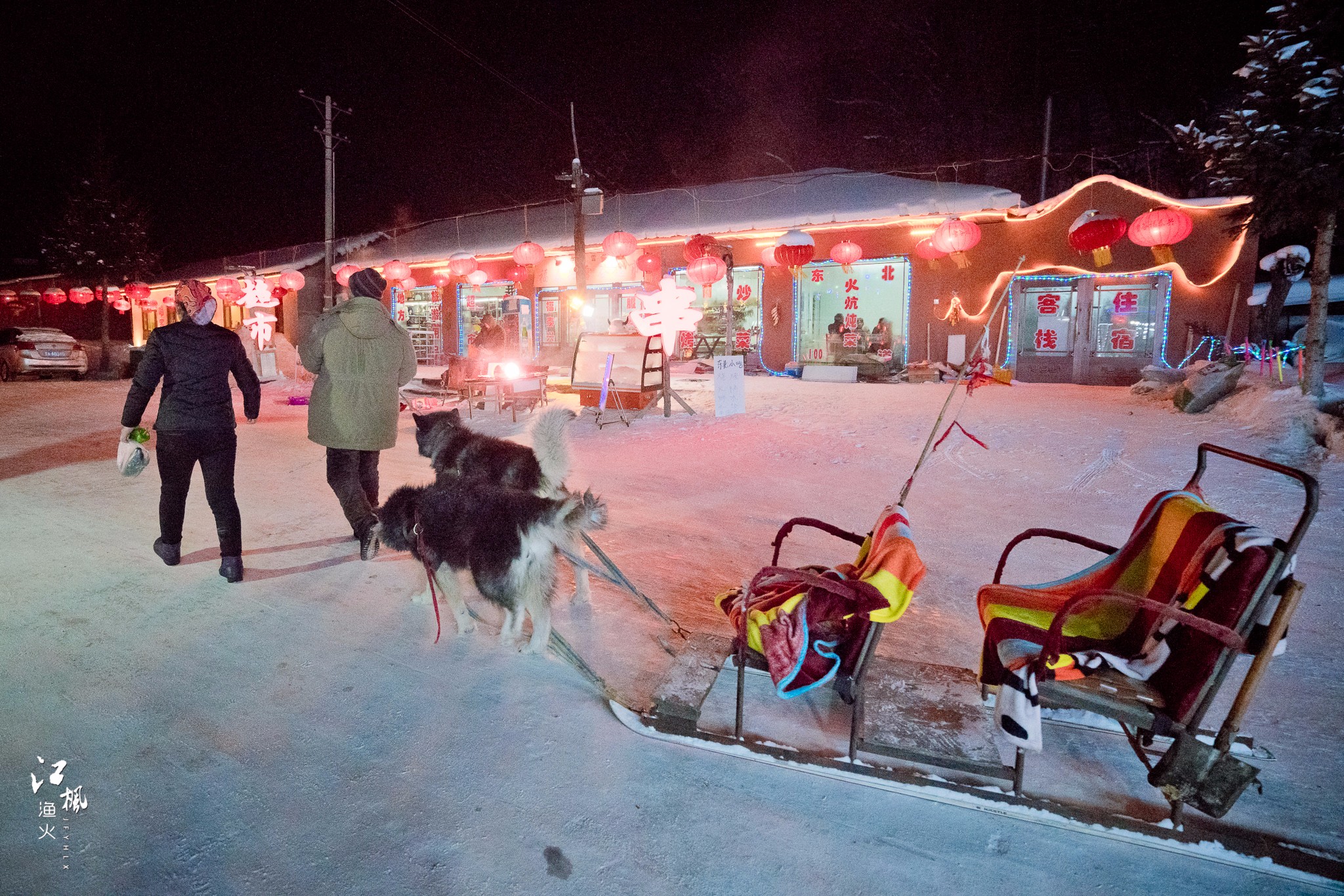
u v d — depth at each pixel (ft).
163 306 78.95
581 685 10.98
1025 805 8.24
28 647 11.96
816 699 10.48
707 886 7.30
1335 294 62.69
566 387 49.24
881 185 60.80
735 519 19.88
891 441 29.86
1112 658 8.13
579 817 8.23
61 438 30.68
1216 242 45.65
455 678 11.17
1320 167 27.17
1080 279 49.26
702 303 63.98
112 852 7.63
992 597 9.91
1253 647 7.40
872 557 9.05
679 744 9.53
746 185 67.15
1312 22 28.04
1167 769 7.72
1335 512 19.88
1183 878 7.50
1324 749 9.64
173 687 10.78
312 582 14.88
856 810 8.43
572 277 67.41
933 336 54.03
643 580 15.31
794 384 49.65
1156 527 9.07
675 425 33.73
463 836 7.93
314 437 15.57
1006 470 24.99
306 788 8.64
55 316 102.37
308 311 81.35
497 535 11.18
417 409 39.37
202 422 13.97
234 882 7.27
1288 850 7.57
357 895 7.13
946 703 9.78
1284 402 28.71
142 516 19.38
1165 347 47.32
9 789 8.54
